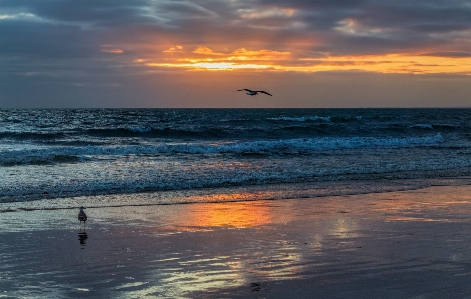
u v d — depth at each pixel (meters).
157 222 10.48
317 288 6.46
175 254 8.06
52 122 64.94
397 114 114.62
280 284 6.62
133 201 13.03
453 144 35.25
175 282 6.70
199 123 61.72
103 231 9.64
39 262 7.59
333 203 12.90
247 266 7.41
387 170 20.06
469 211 11.83
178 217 11.02
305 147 31.00
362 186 15.95
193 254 8.06
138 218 10.89
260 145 30.22
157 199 13.38
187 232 9.61
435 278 6.86
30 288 6.45
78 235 9.30
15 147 30.70
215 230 9.79
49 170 19.03
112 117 84.69
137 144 34.62
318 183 16.61
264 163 22.38
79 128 50.72
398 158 24.84
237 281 6.73
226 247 8.49
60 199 13.22
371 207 12.33
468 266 7.43
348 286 6.53
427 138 36.84
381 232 9.63
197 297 6.14
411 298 6.11
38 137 37.84
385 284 6.62
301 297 6.15
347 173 19.12
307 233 9.54
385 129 49.72
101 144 34.47
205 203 12.81
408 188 15.53
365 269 7.27
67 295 6.21
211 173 18.53
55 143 34.50
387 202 13.05
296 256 7.95
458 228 10.01
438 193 14.60
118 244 8.69
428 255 8.01
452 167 21.34
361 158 24.84
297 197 13.82
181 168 20.06
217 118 80.50
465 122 69.25
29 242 8.77
